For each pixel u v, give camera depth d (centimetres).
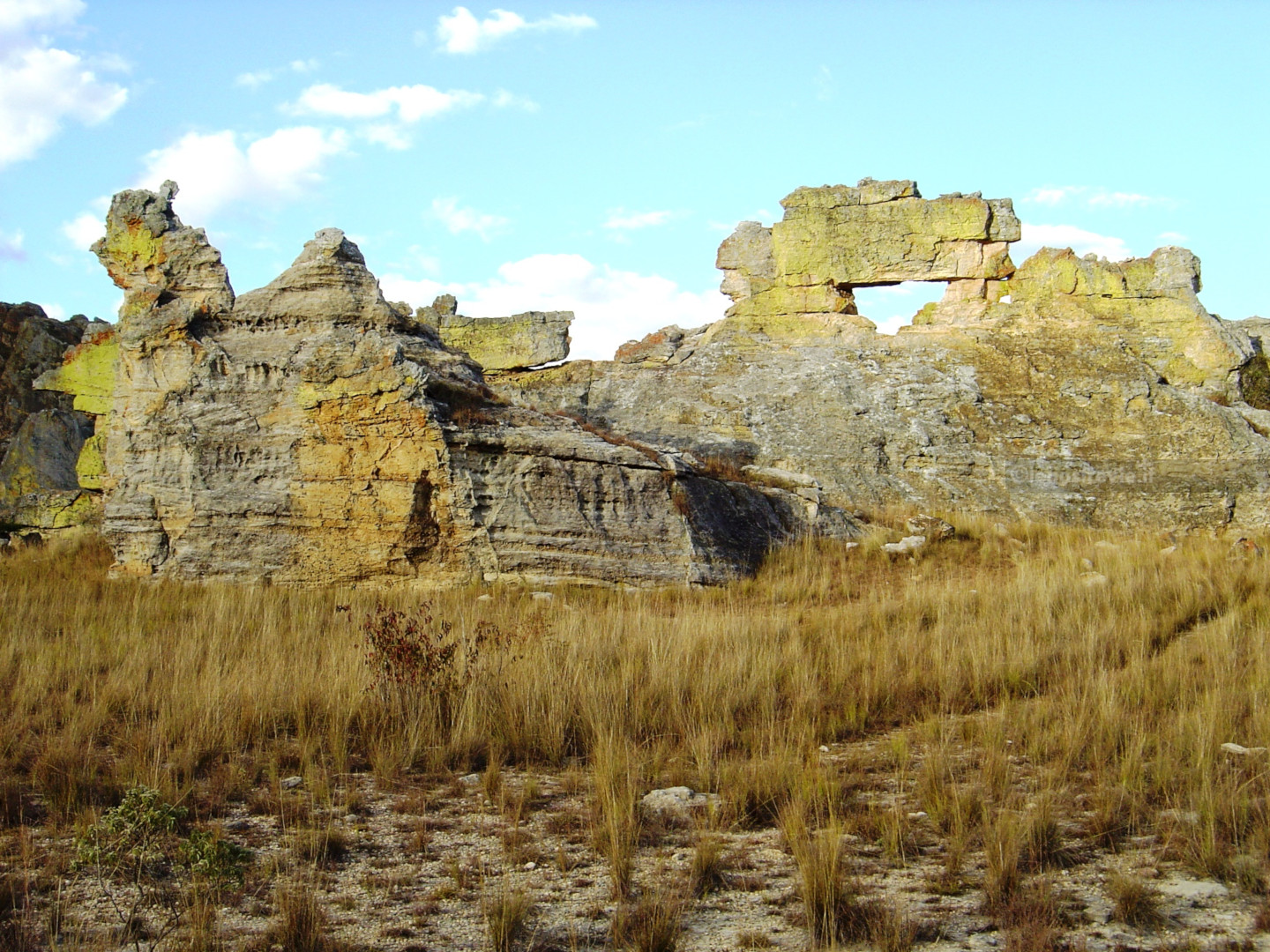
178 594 1872
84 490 2891
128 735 997
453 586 1947
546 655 1219
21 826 807
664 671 1201
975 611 1669
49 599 1848
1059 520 2806
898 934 621
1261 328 4291
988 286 3519
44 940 636
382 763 954
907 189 3519
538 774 988
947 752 977
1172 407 3153
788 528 2308
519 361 3841
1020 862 745
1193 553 2136
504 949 622
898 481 2953
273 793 888
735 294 3688
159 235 2258
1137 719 1034
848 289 3616
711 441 3059
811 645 1426
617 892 699
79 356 2894
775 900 699
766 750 1015
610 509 2047
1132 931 646
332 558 1988
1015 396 3228
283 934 629
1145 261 3528
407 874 744
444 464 1977
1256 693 1092
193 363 2100
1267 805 794
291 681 1149
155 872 747
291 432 2030
